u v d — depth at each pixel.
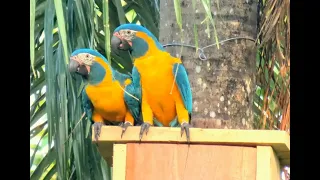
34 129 8.46
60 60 7.79
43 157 8.94
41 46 8.48
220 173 6.41
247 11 7.79
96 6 8.67
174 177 6.45
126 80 7.40
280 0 7.57
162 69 7.18
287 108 7.57
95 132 6.61
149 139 6.51
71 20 7.98
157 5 8.92
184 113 7.20
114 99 7.33
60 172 7.62
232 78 7.59
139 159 6.50
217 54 7.62
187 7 7.72
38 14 8.41
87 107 7.55
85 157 8.17
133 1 9.01
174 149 6.48
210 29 7.65
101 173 8.27
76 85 8.11
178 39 7.70
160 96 7.18
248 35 7.75
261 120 7.99
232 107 7.55
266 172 6.33
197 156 6.45
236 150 6.42
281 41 7.89
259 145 6.38
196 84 7.57
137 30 7.36
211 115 7.51
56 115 7.56
